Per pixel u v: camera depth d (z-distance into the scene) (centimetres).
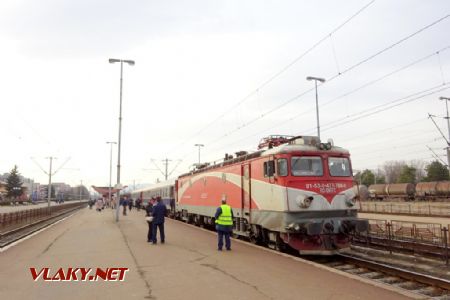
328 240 1332
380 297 770
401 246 1622
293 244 1347
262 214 1523
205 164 2600
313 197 1367
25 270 1033
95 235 1884
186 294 791
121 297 773
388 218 2867
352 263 1283
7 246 1508
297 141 1459
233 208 1841
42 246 1491
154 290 824
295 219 1349
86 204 9875
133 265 1093
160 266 1079
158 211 1563
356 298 764
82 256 1246
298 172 1382
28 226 2494
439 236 1688
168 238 1761
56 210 4347
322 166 1414
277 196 1399
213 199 2184
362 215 3322
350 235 1355
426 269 1191
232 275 964
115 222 2786
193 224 2831
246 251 1361
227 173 1956
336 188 1406
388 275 1109
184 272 1000
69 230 2170
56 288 845
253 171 1617
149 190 5359
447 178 7544
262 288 838
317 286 855
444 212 3481
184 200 2934
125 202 3806
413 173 8125
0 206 7881
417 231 1798
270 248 1532
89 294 796
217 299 757
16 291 823
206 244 1552
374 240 1783
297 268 1050
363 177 8881
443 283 934
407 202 5581
